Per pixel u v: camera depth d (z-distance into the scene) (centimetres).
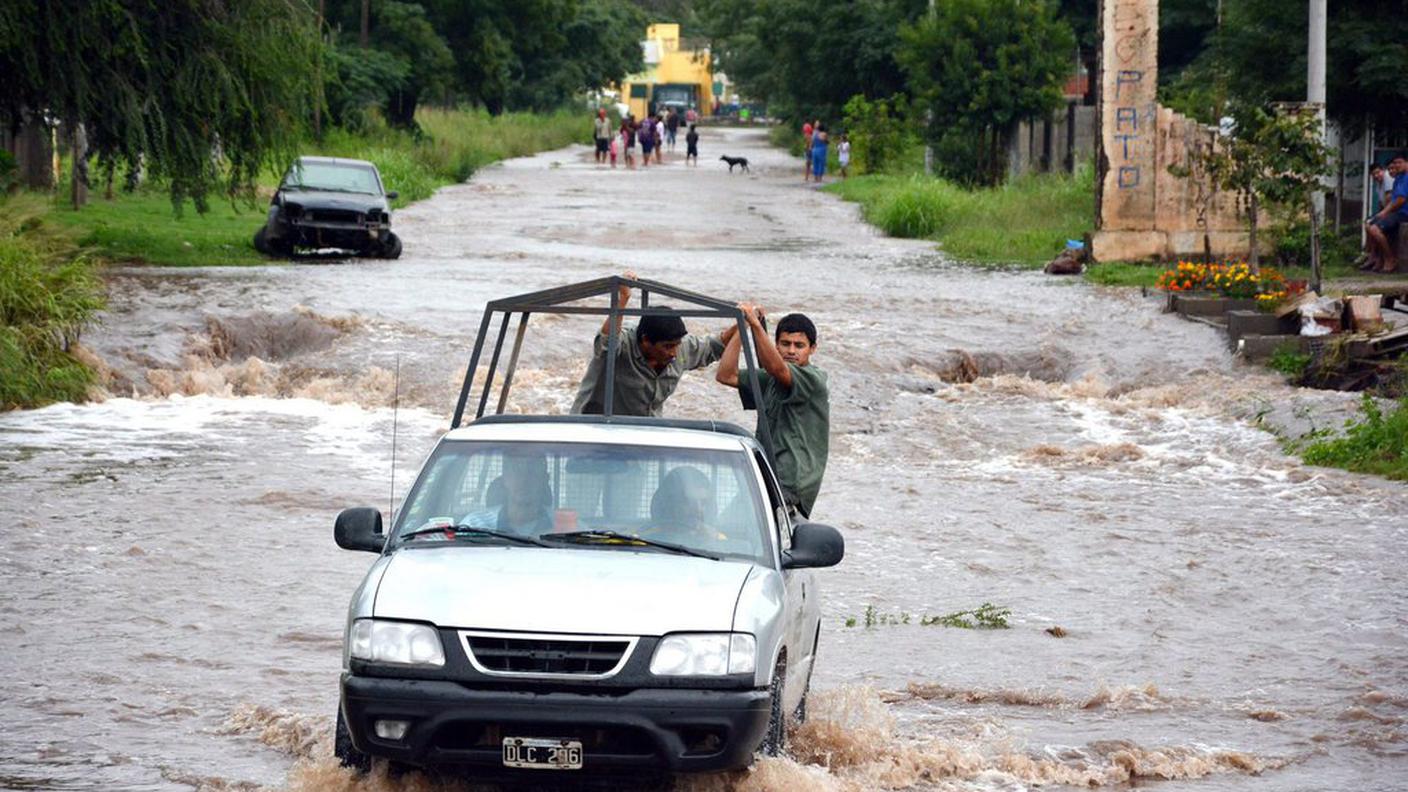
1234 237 9175
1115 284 8494
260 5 8294
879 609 3334
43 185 10688
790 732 2262
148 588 3244
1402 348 6034
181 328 6369
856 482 4750
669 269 8894
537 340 6384
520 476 2181
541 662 1862
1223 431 5531
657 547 2086
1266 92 9688
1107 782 2203
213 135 8462
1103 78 9125
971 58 14375
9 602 3091
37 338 5659
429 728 1848
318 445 4928
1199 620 3275
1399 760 2334
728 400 5725
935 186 12400
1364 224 9344
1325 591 3541
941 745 2286
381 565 2027
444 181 16388
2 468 4422
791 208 13950
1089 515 4344
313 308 6812
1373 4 9512
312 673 2683
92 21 7712
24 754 2206
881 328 6956
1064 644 3055
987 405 5919
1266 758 2325
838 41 19462
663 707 1842
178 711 2441
